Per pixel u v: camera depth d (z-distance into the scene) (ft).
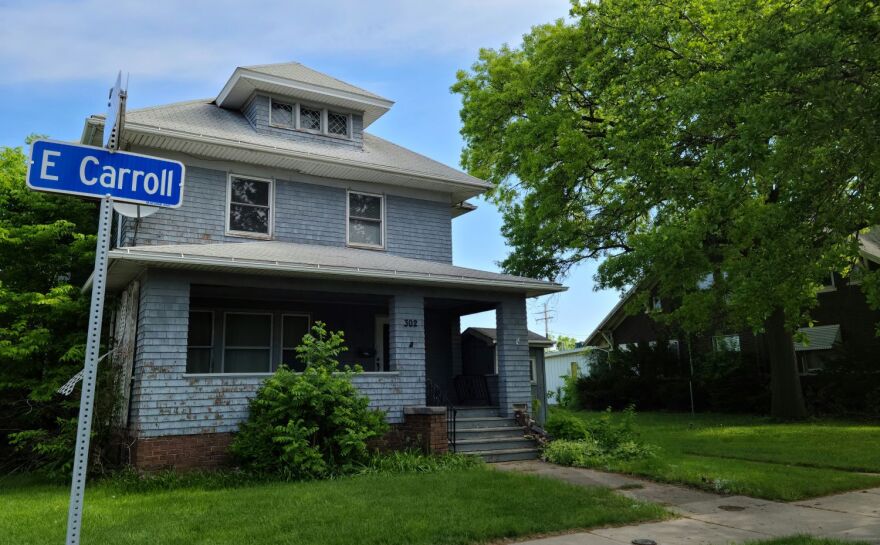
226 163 48.08
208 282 39.52
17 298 44.09
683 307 61.87
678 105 41.98
